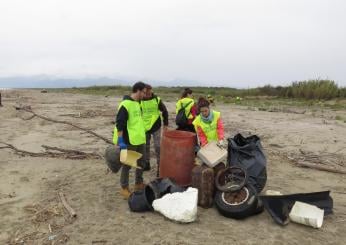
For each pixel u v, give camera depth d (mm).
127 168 6789
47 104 26500
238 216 5984
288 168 9273
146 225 5848
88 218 6129
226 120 17688
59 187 7633
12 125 15719
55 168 8977
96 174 8430
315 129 15039
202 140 7203
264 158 6684
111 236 5543
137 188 7180
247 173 6438
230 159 6781
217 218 6086
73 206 6609
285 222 5875
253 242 5371
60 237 5539
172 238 5445
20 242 5426
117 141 6676
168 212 5965
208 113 7082
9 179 8203
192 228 5746
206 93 37625
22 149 11234
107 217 6148
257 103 27359
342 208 6754
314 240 5488
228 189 6211
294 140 12828
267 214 6262
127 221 5992
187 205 5875
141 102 8047
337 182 8289
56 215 6250
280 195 6129
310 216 5879
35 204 6734
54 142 12219
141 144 6918
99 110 21750
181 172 6844
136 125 6816
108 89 51250
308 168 9297
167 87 52188
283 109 23016
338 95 30078
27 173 8617
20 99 31516
